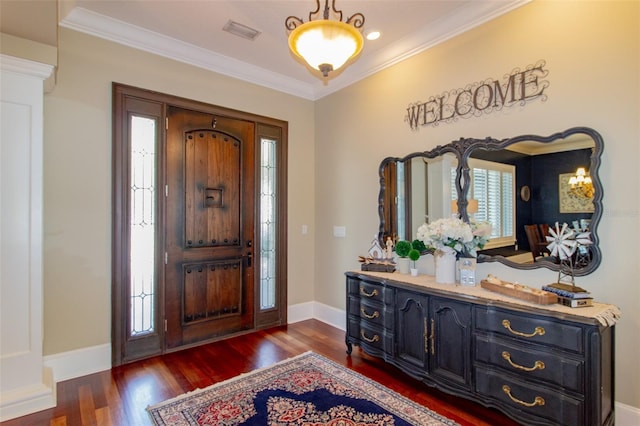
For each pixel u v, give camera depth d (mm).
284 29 2961
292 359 3018
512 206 2428
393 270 3082
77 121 2734
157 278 3129
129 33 2947
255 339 3523
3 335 2170
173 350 3209
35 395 2209
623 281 1965
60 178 2652
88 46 2797
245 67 3654
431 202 2969
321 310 4172
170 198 3215
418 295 2482
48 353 2600
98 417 2145
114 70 2916
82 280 2744
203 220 3430
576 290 1945
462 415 2164
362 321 2975
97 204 2814
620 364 1977
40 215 2301
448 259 2596
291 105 4121
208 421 2092
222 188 3562
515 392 1969
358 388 2496
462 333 2223
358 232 3697
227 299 3598
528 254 2348
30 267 2260
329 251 4074
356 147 3729
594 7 2076
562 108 2199
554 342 1822
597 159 2043
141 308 3055
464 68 2732
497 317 2059
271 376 2686
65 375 2652
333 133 4035
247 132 3754
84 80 2773
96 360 2789
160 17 2785
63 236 2664
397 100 3279
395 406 2258
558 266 2199
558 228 2207
